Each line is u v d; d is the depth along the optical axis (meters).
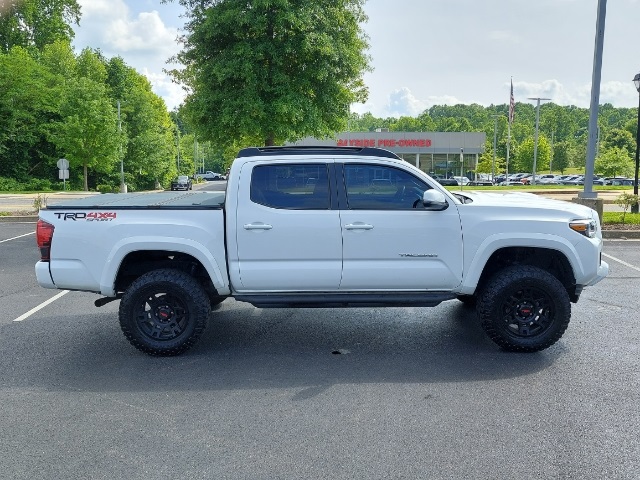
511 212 5.10
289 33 15.28
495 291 5.05
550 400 4.12
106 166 46.53
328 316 6.55
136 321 5.10
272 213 5.01
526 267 5.14
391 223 5.02
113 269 5.01
